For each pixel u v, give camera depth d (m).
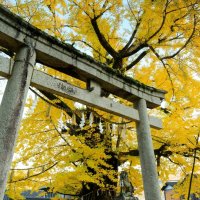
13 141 2.85
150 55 8.80
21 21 3.48
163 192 20.23
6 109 3.00
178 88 8.39
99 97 4.30
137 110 4.88
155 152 8.32
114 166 7.75
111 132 7.90
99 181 7.03
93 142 7.40
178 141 7.77
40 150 7.30
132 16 7.74
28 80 3.32
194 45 7.65
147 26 7.77
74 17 7.69
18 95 3.10
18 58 3.40
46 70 7.76
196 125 7.23
